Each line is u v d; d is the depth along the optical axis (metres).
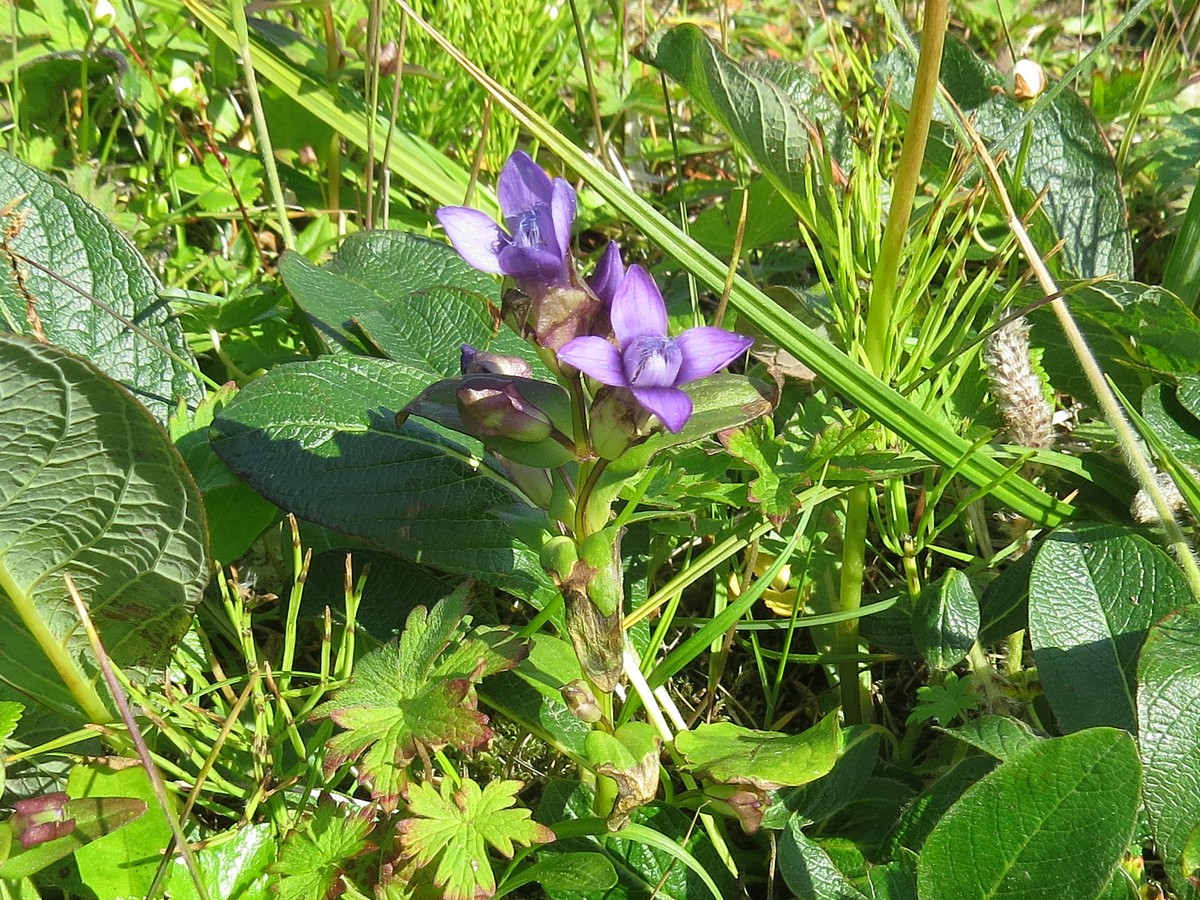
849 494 0.21
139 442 0.17
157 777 0.15
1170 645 0.18
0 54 0.32
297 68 0.32
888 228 0.20
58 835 0.16
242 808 0.20
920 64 0.18
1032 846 0.16
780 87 0.24
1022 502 0.22
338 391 0.22
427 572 0.22
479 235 0.15
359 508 0.21
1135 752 0.16
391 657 0.17
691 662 0.24
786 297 0.26
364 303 0.26
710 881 0.17
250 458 0.21
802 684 0.23
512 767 0.21
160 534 0.18
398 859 0.16
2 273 0.23
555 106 0.37
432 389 0.17
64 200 0.24
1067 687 0.19
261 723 0.18
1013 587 0.22
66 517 0.17
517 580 0.21
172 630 0.19
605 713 0.18
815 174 0.23
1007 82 0.28
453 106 0.35
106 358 0.24
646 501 0.21
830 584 0.23
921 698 0.20
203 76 0.35
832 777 0.19
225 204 0.32
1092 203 0.27
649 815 0.19
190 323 0.27
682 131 0.38
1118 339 0.25
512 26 0.34
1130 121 0.31
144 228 0.30
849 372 0.19
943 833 0.17
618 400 0.15
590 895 0.19
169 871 0.17
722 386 0.17
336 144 0.33
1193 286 0.27
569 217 0.15
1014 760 0.16
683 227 0.30
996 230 0.30
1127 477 0.23
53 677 0.19
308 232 0.32
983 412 0.23
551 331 0.15
